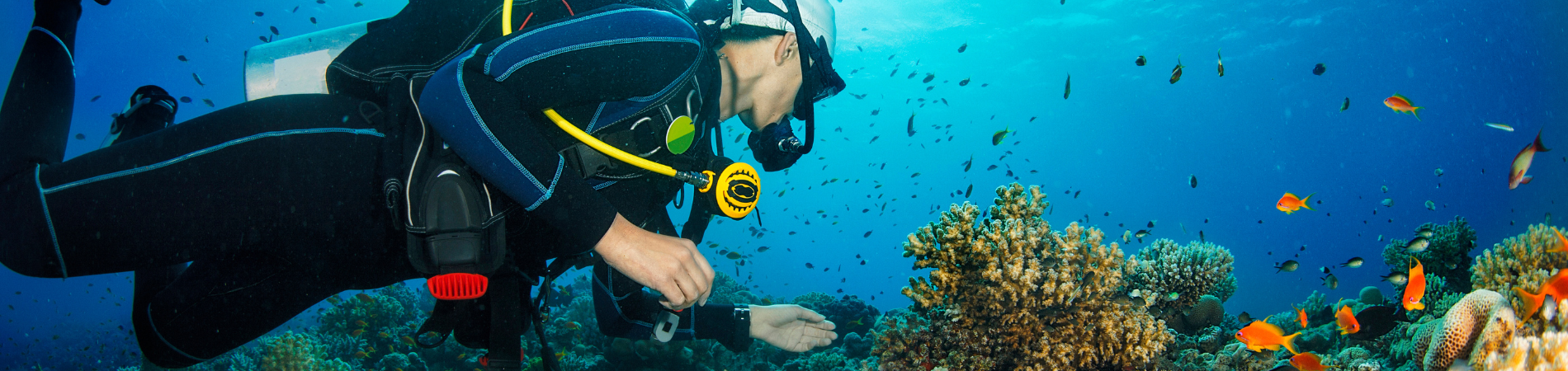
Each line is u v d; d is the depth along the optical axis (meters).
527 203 1.24
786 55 1.72
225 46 39.06
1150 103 58.38
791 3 1.59
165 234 1.29
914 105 58.81
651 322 2.25
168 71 40.44
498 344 1.50
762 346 8.17
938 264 2.72
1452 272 5.18
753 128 1.90
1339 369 2.92
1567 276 2.44
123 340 14.83
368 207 1.41
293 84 1.62
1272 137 68.69
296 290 1.62
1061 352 2.45
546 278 1.72
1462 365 2.28
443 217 1.24
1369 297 5.63
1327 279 5.41
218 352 1.67
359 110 1.47
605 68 1.29
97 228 1.25
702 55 1.48
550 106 1.33
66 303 27.97
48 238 1.24
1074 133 68.69
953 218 2.72
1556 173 60.97
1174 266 3.68
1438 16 43.28
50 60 1.42
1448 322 2.48
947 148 73.81
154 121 1.66
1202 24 40.31
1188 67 48.19
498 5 1.55
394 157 1.37
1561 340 1.82
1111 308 2.54
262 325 1.65
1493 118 63.44
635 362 7.20
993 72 49.41
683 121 1.46
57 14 1.49
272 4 35.62
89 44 36.28
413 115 1.36
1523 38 48.06
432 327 1.60
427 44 1.52
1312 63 49.19
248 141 1.35
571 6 1.53
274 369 6.10
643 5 1.53
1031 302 2.53
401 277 1.58
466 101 1.21
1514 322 2.25
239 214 1.34
